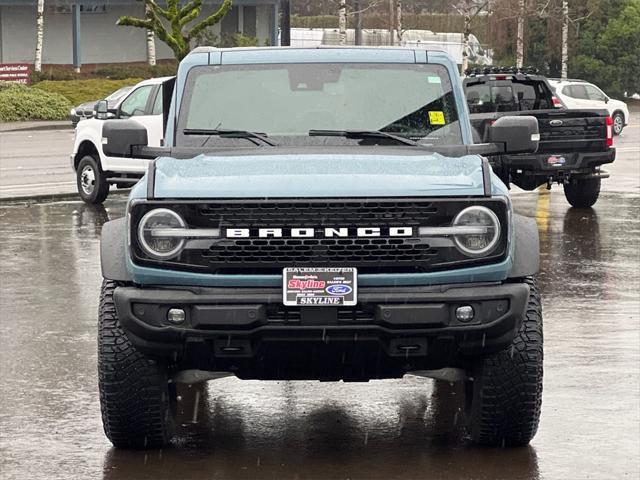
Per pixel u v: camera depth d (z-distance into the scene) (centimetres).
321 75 840
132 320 696
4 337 1086
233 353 702
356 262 695
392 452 751
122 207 2097
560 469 714
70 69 5997
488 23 6750
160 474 708
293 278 689
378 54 852
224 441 777
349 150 798
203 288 700
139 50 6481
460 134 823
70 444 770
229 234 694
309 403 873
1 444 769
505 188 732
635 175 2652
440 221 700
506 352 723
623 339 1065
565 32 6350
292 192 693
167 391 753
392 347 700
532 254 730
